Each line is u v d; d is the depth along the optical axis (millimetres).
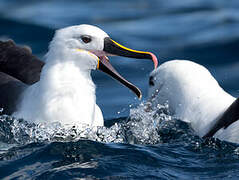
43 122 10914
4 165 9773
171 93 13344
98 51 10883
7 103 11734
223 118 11602
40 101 10938
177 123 12609
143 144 11484
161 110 13633
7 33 22688
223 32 22594
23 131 11094
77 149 10391
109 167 9695
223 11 25594
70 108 10828
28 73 13062
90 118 11070
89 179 9211
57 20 24531
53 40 10961
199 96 12727
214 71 18922
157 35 22688
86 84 11055
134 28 23578
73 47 10789
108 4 27422
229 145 11023
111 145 10797
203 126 12094
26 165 9766
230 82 17750
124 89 17422
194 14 25422
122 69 18922
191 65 13430
